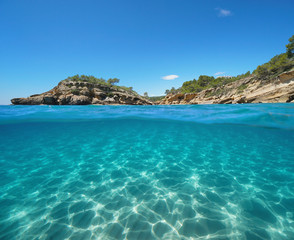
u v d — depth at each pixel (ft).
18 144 21.83
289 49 104.73
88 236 6.86
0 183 11.58
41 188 10.87
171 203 9.13
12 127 32.89
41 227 7.36
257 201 9.20
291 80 72.54
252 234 6.89
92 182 11.71
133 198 9.67
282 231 7.02
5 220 7.82
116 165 14.92
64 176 12.69
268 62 122.52
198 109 55.36
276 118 30.35
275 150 18.56
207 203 9.09
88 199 9.58
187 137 25.59
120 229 7.25
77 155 17.69
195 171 13.44
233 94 126.72
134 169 14.01
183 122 36.27
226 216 8.01
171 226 7.40
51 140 24.09
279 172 12.97
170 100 191.72
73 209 8.64
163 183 11.48
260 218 7.84
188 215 8.12
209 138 24.64
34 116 42.09
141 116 42.55
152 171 13.57
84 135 27.27
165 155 17.60
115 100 143.54
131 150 19.40
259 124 30.58
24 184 11.42
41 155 17.66
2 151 18.98
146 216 8.09
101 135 27.32
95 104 132.46
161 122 36.99
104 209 8.64
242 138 24.18
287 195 9.73
